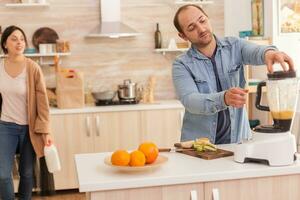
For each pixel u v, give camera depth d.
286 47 4.68
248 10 5.19
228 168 1.96
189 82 2.45
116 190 1.82
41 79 3.56
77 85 4.62
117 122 4.67
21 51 3.51
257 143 2.02
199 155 2.18
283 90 1.98
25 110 3.55
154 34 5.24
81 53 5.13
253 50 2.43
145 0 5.21
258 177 1.94
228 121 2.53
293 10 4.64
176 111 4.76
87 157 2.28
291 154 1.99
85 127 4.61
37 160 4.46
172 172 1.92
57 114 4.55
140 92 5.07
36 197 4.54
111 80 5.21
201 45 2.48
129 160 1.96
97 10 5.11
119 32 4.86
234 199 1.93
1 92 3.51
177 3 5.15
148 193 1.86
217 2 5.30
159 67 5.29
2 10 4.96
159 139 4.74
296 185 1.99
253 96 4.96
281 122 2.01
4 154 3.51
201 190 1.90
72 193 4.70
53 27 5.06
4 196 3.54
